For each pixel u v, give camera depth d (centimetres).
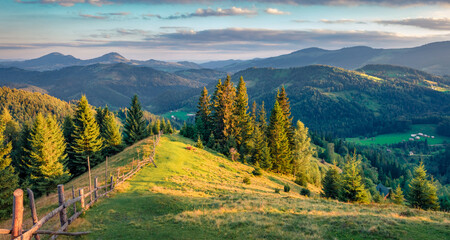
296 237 1174
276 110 6294
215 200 2300
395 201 5338
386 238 1149
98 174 3562
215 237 1214
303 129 6706
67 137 6072
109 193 2183
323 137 18250
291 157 6481
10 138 6431
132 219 1602
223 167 4647
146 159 3703
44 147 4012
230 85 7238
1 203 2841
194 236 1230
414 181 3784
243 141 7062
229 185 3366
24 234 830
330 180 4072
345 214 1698
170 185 2800
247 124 7162
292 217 1592
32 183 4091
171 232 1289
